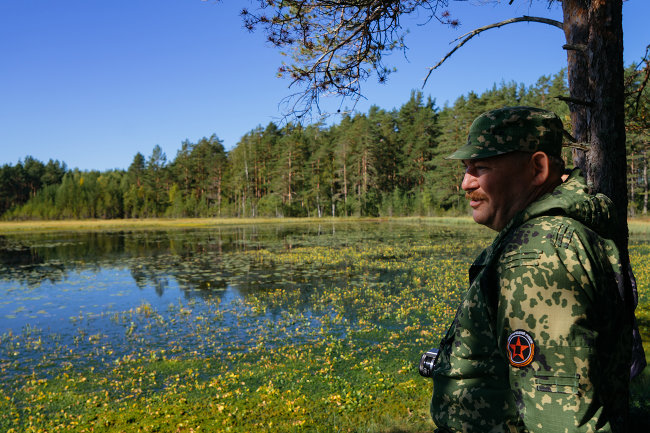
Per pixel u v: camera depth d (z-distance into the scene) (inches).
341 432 179.2
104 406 225.6
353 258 811.4
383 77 152.3
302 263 764.0
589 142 104.0
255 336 353.1
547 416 28.5
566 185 35.7
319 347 319.0
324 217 2701.8
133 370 282.0
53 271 725.9
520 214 35.5
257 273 664.4
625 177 101.4
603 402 30.3
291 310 434.3
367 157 2593.5
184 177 3484.3
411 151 2716.5
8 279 649.6
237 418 199.8
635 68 155.6
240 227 2039.9
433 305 437.1
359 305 447.2
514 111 36.6
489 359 34.4
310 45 147.5
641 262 647.1
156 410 214.7
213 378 261.7
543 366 29.2
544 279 30.1
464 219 2052.2
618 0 99.7
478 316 35.0
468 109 2218.3
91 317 425.7
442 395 37.4
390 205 2564.0
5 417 217.0
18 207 3491.6
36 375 279.3
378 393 225.0
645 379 163.8
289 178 2817.4
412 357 289.4
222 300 488.7
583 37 115.2
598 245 32.3
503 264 33.0
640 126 181.0
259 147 3090.6
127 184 3659.0
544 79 2209.6
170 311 444.1
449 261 741.3
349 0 140.7
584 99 121.0
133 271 710.5
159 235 1582.2
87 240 1392.7
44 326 396.2
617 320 31.9
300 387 239.1
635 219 1642.5
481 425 34.2
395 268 681.0
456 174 2279.8
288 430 183.8
